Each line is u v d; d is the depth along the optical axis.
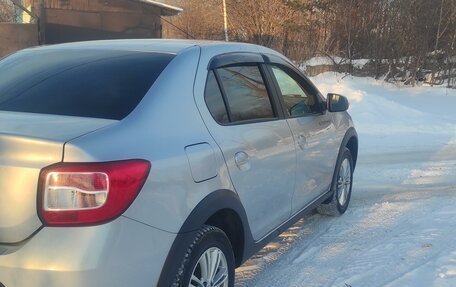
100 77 3.04
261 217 3.54
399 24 18.89
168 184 2.55
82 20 18.64
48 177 2.24
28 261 2.22
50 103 2.87
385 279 3.79
